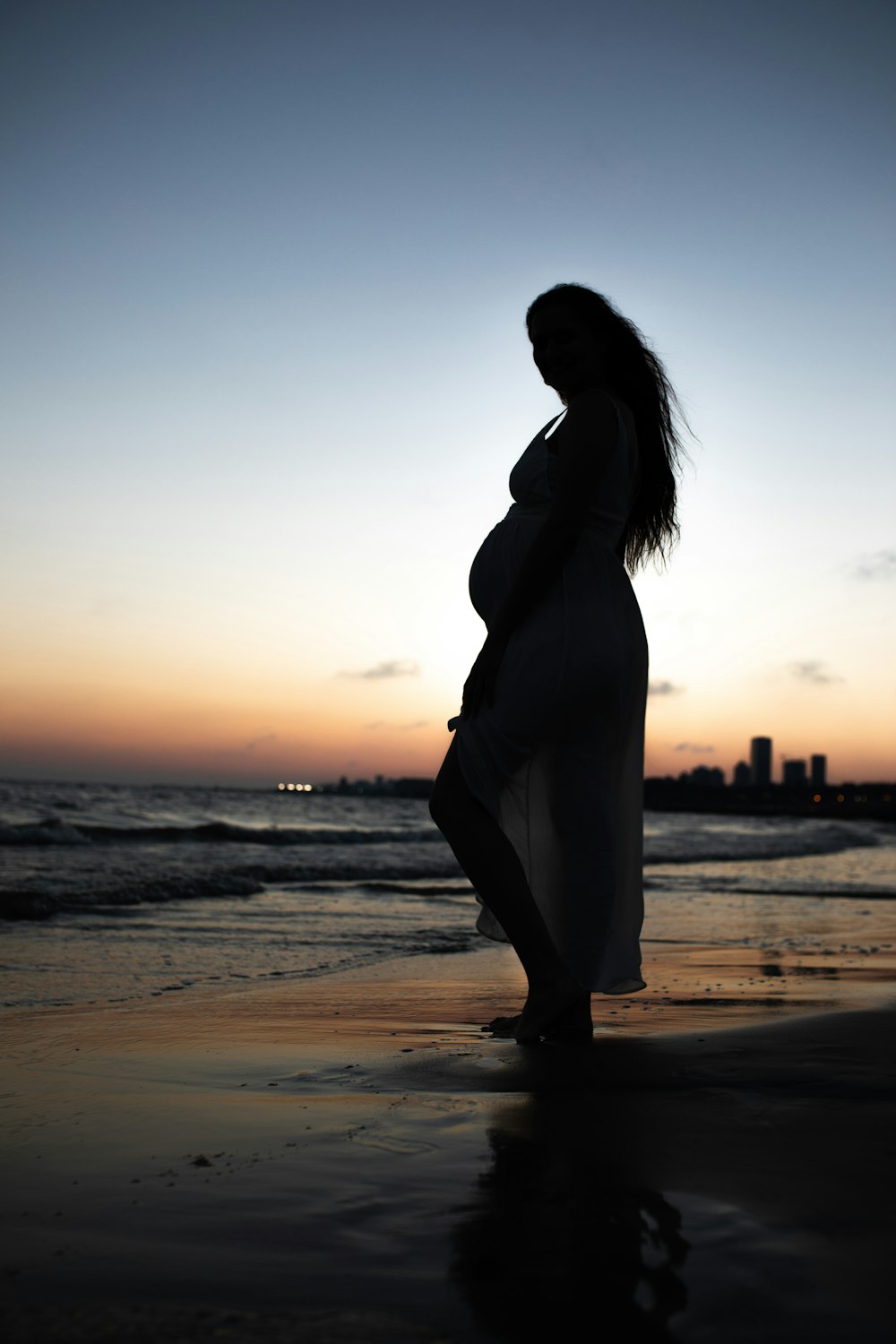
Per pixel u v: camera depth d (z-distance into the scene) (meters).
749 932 6.20
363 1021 2.94
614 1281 1.06
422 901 7.78
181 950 4.80
